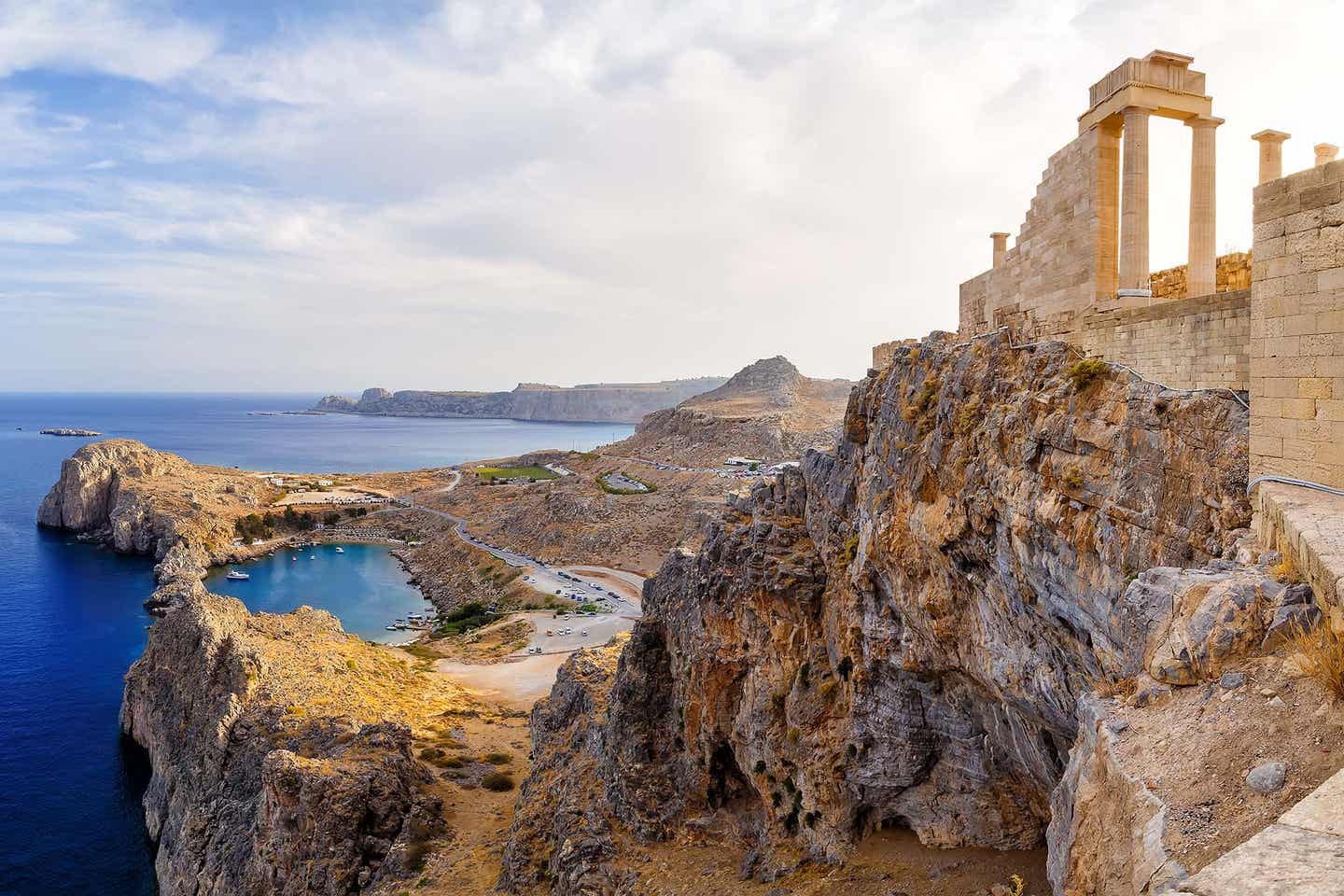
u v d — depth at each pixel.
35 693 104.81
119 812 78.56
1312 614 11.46
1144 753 11.82
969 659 30.66
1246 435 17.62
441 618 147.62
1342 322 14.39
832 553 41.97
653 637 53.53
